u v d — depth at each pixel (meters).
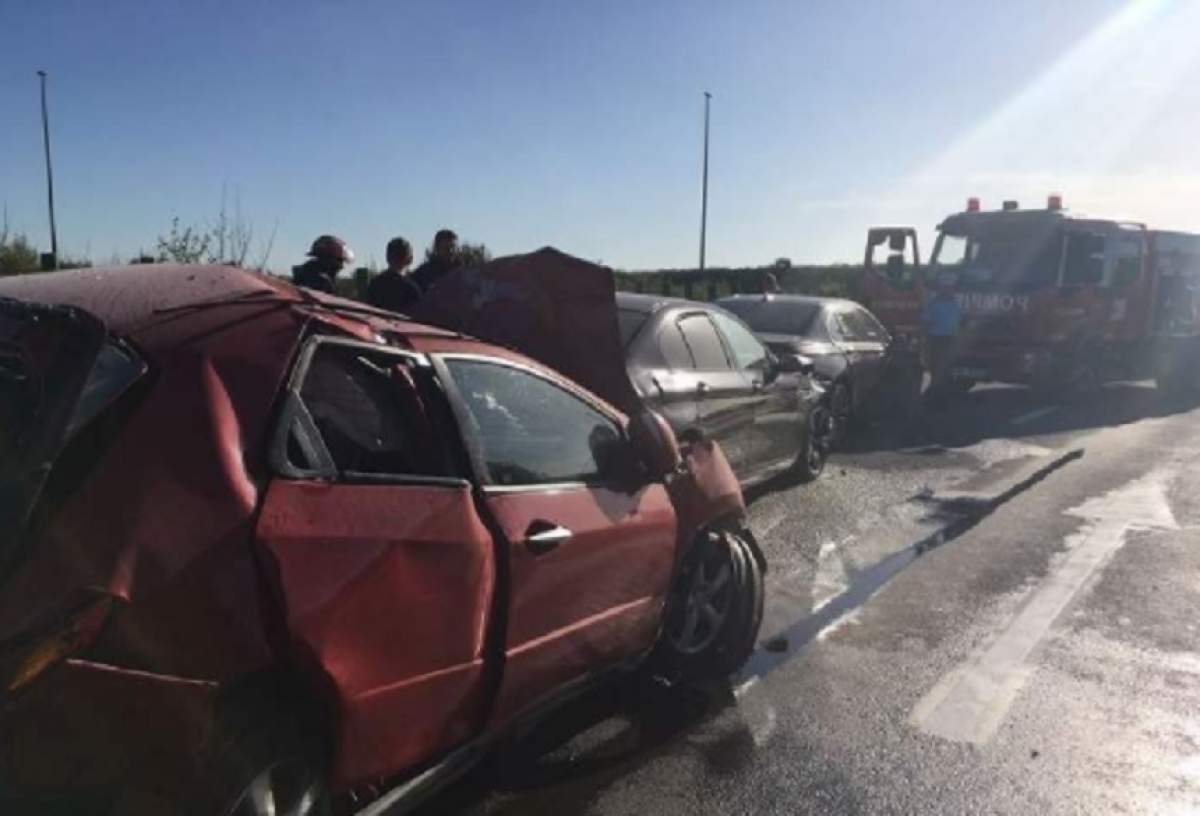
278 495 2.82
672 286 27.58
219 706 2.63
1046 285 16.39
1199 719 4.92
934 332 17.08
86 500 2.52
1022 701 5.09
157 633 2.50
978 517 8.91
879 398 13.59
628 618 4.30
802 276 40.50
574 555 3.84
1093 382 17.64
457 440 3.52
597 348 5.97
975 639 5.93
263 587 2.69
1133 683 5.34
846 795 4.15
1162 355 18.61
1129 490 10.17
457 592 3.26
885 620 6.23
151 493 2.59
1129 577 7.19
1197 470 11.34
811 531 8.30
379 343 3.41
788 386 9.45
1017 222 16.91
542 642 3.70
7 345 2.79
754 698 5.05
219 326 2.99
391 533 3.05
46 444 2.53
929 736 4.68
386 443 3.33
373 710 2.97
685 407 7.46
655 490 4.55
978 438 13.37
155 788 2.54
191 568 2.57
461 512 3.37
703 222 29.42
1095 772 4.38
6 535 2.43
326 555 2.85
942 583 7.00
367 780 3.06
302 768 2.85
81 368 2.65
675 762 4.39
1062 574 7.25
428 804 4.00
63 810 2.43
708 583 5.20
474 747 3.54
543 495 3.81
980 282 16.88
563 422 4.15
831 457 11.57
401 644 3.06
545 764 4.34
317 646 2.78
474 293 6.32
